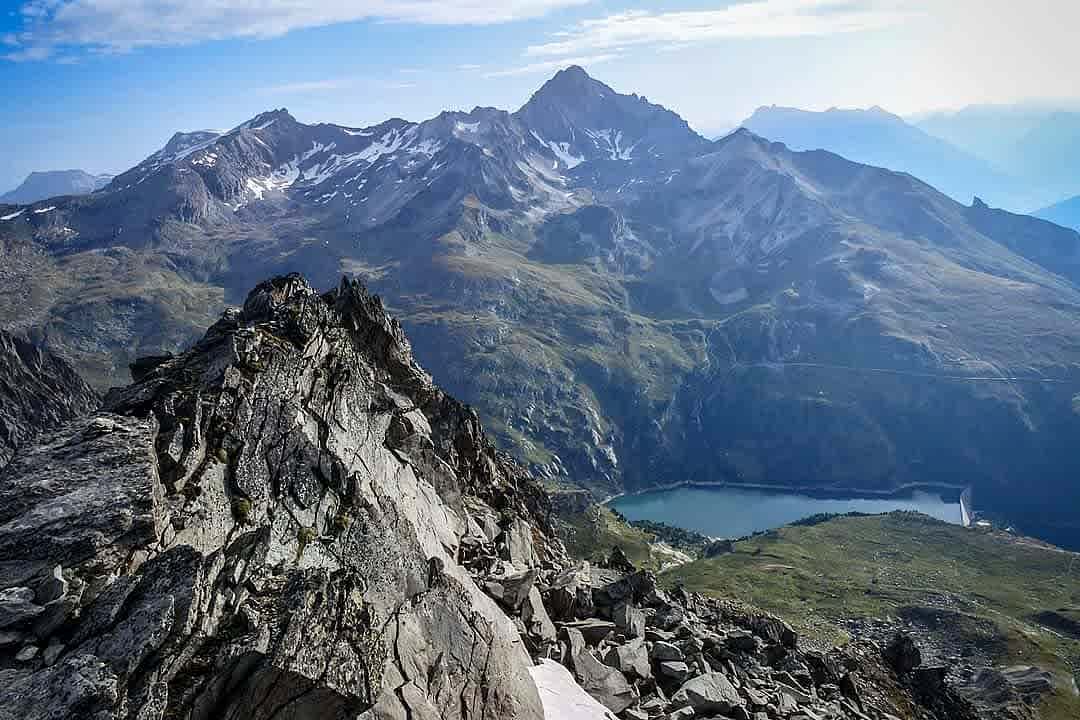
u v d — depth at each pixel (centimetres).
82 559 2494
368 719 2691
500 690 3447
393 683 2977
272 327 4266
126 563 2555
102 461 2877
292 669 2448
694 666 4978
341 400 4325
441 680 3238
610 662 4616
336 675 2552
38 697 2027
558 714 3753
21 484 2739
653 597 5816
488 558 4978
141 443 3005
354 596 2898
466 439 7194
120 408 3406
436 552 4062
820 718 5094
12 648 2205
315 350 4394
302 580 2822
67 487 2745
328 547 3375
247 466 3391
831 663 6806
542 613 4688
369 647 2748
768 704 4928
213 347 4050
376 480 4062
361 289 6662
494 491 6956
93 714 2014
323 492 3606
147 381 3628
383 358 6594
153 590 2400
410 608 3494
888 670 8156
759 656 5975
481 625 3669
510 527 5822
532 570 4859
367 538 3581
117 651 2198
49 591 2333
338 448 3928
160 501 2862
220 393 3569
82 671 2094
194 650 2392
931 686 8019
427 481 5247
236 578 2767
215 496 3148
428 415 6938
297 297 4631
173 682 2305
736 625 6688
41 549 2497
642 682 4578
